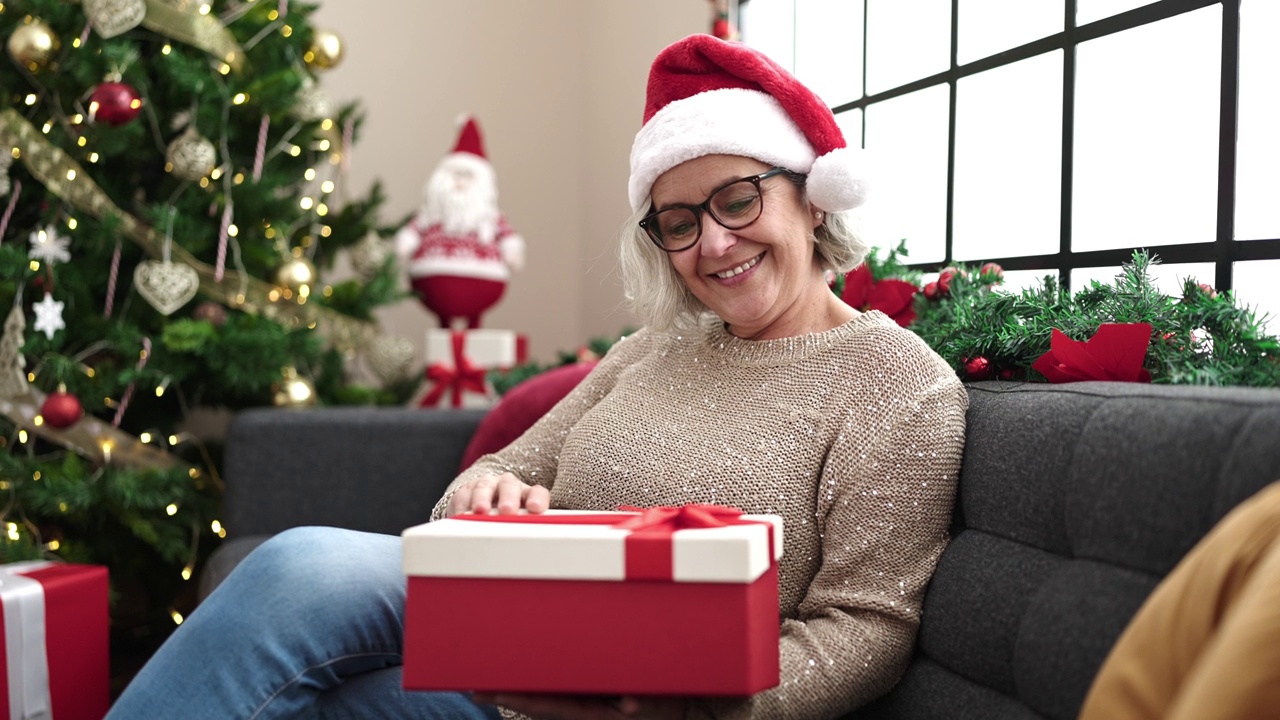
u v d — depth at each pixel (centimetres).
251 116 244
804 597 105
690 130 109
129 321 236
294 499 192
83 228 229
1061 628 78
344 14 321
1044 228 156
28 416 219
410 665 77
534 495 102
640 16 286
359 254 267
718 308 114
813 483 105
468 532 77
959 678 92
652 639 75
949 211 180
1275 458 66
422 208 311
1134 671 58
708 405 114
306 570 101
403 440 195
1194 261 128
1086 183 147
